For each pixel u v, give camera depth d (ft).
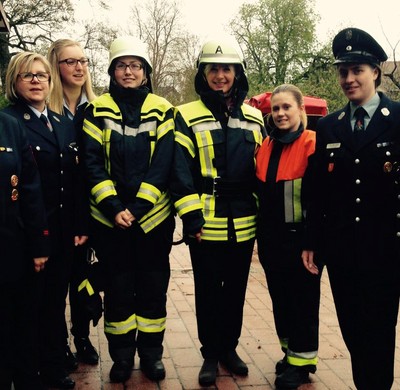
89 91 11.46
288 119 10.20
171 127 10.50
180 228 30.17
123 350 10.62
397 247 8.34
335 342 12.87
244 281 10.99
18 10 62.34
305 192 9.99
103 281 10.59
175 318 14.38
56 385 10.12
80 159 10.50
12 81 9.35
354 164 8.45
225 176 10.54
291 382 10.26
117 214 10.00
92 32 67.15
